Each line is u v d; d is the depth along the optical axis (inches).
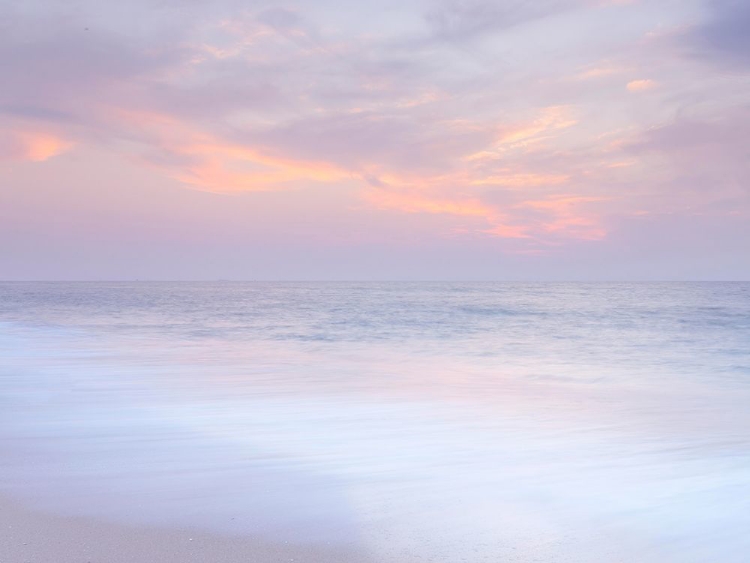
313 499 172.7
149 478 191.2
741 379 481.1
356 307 1785.2
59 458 215.6
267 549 135.9
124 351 634.8
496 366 563.2
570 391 403.9
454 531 149.8
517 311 1542.8
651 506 169.9
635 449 237.1
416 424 283.0
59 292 3833.7
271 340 823.7
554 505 169.9
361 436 255.8
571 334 943.7
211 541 139.6
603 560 134.1
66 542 136.9
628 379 476.7
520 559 133.6
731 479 196.9
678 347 757.3
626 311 1517.0
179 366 511.2
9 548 132.9
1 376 439.8
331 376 461.7
